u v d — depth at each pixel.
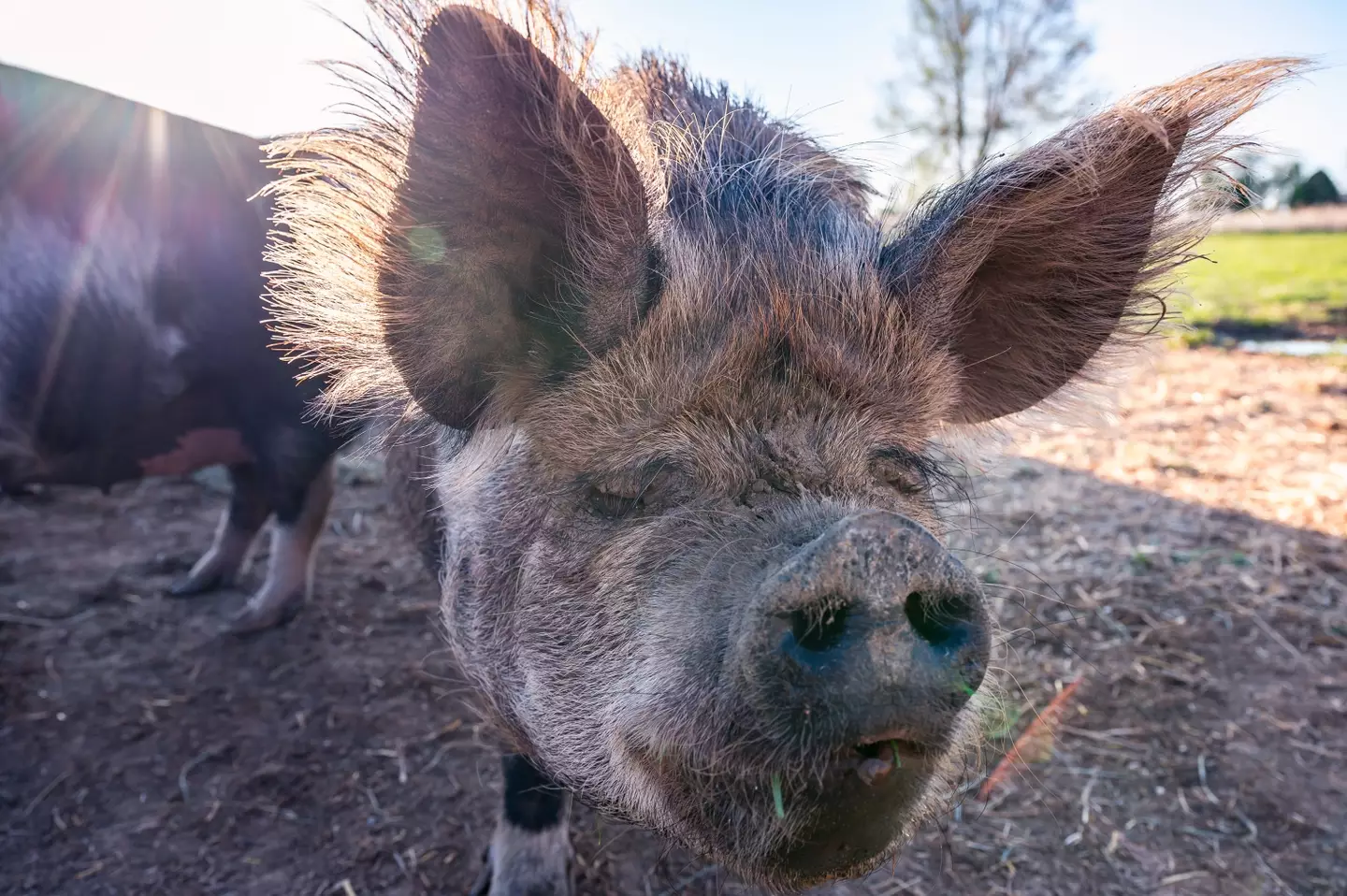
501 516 0.54
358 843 0.86
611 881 0.82
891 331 0.52
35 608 1.21
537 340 0.52
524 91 0.42
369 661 1.14
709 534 0.45
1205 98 0.50
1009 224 0.52
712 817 0.44
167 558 1.37
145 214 1.00
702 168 0.60
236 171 1.05
